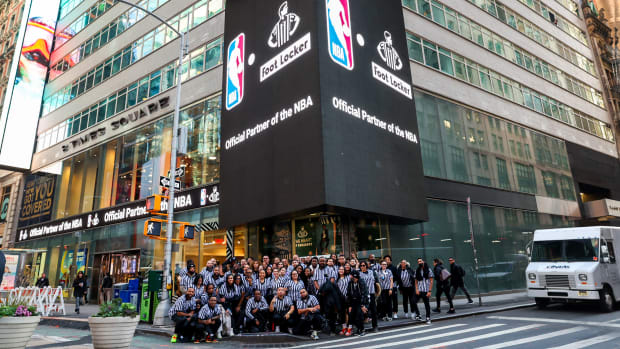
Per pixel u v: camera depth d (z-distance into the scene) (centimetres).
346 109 1423
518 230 2272
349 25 1571
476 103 2317
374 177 1453
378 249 1598
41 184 3189
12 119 3312
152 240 2123
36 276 2875
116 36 2941
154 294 1301
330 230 1522
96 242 2491
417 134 1781
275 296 1033
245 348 877
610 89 3769
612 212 2853
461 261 1884
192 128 2119
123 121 2592
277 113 1523
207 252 1856
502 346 733
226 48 1958
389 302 1214
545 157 2723
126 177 2445
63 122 3200
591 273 1179
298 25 1509
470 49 2436
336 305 1012
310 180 1314
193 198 1973
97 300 2339
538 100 2883
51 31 3716
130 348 861
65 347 832
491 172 2239
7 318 571
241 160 1672
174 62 2380
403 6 2102
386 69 1711
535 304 1420
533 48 3041
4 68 4178
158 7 2633
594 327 920
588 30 3894
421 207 1656
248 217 1568
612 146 3528
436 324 1102
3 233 3375
